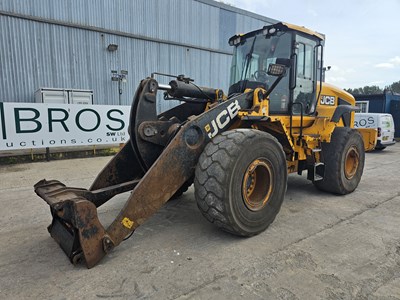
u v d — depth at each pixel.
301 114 3.84
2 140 6.66
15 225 3.19
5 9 9.59
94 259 2.31
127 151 3.39
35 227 3.13
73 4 10.74
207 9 14.02
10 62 9.89
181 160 2.72
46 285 2.09
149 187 2.54
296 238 2.88
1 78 9.81
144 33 12.41
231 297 1.96
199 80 14.30
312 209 3.76
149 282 2.12
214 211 2.66
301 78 3.98
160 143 3.02
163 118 3.52
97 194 2.78
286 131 3.53
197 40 13.92
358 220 3.38
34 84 10.36
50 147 7.84
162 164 2.60
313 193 4.53
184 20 13.41
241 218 2.74
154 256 2.50
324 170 4.20
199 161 2.76
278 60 3.57
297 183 5.16
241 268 2.32
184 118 3.84
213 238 2.87
